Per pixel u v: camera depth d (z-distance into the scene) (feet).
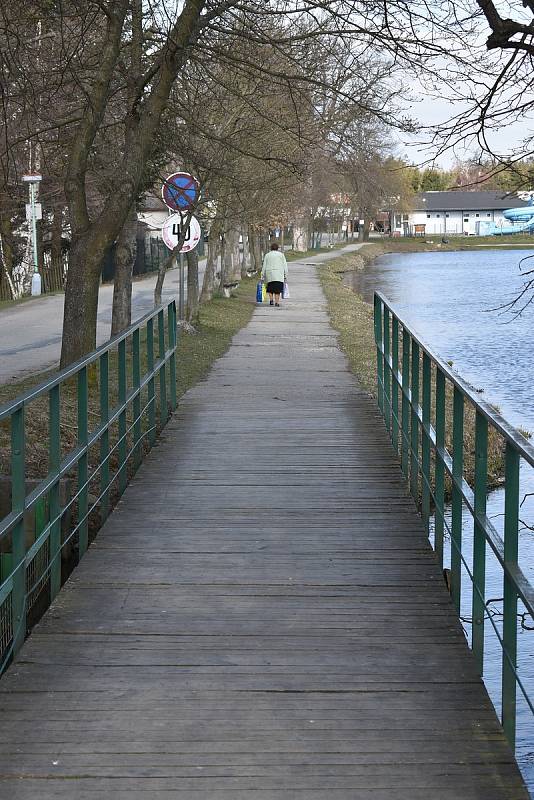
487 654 30.35
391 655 21.03
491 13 31.04
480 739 17.54
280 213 161.58
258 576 25.79
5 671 21.71
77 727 17.89
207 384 59.21
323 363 70.13
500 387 80.89
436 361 27.30
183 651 21.17
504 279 231.30
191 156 59.77
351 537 29.01
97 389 55.06
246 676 19.99
